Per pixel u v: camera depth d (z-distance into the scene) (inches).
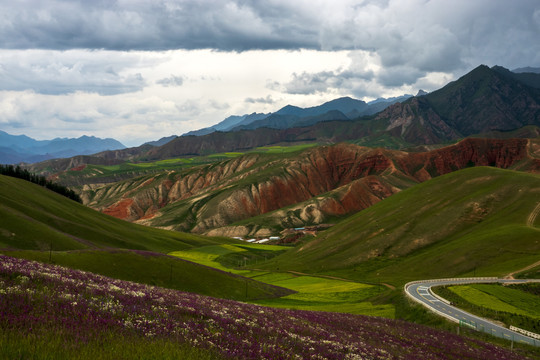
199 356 507.2
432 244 7185.0
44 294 661.9
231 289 3742.6
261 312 1290.6
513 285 3604.8
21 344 405.7
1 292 607.8
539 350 2010.3
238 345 653.9
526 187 7736.2
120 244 6284.5
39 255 2824.8
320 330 1168.2
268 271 7396.7
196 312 866.1
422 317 2738.7
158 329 608.1
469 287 3535.9
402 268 6299.2
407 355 1139.3
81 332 497.0
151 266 3462.1
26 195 6274.6
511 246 5575.8
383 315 3053.6
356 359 820.6
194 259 7573.8
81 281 916.6
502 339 2170.3
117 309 681.6
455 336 1985.7
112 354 431.8
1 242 4111.7
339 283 5802.2
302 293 4645.7
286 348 741.9
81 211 7367.1
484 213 7431.1
